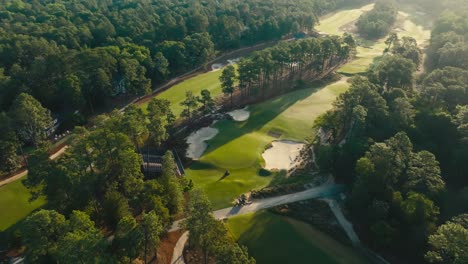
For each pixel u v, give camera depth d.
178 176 100.12
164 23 189.50
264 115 130.88
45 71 132.75
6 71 139.88
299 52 152.12
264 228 84.19
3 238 78.38
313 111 133.75
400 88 124.25
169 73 160.25
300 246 79.38
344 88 151.25
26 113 105.25
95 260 55.72
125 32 179.00
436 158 94.69
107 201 77.56
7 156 102.06
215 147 114.00
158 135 102.25
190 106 127.44
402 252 76.69
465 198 83.50
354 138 99.44
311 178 100.88
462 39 167.12
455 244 63.47
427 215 75.56
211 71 172.75
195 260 74.19
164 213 74.12
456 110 105.12
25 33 166.62
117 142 84.25
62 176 75.00
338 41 166.50
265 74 144.75
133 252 61.91
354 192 85.38
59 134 122.75
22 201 92.69
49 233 61.34
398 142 89.50
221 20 194.50
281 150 114.25
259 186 98.50
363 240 81.06
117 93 148.12
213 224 66.56
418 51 163.25
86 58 136.88
